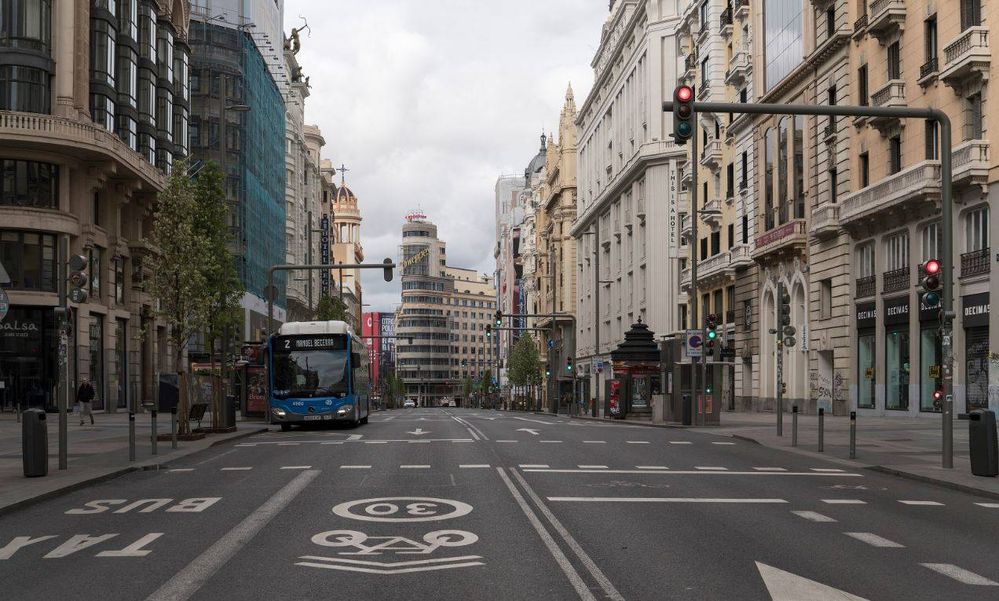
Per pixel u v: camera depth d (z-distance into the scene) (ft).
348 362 104.37
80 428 104.63
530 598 23.09
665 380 130.21
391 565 27.12
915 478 50.24
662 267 221.25
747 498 42.22
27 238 133.80
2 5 133.69
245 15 250.57
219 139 221.46
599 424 122.93
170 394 94.27
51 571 26.76
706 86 189.78
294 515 36.81
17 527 35.06
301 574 25.93
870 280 122.21
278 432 101.30
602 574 25.81
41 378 134.92
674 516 36.58
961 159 99.40
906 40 113.50
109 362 150.92
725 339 179.83
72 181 140.05
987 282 97.96
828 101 134.31
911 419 111.65
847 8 127.85
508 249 524.52
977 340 100.53
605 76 276.00
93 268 146.00
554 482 47.78
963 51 99.25
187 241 87.40
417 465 56.85
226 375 97.91
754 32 164.35
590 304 305.12
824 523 35.22
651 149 223.10
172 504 40.57
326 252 392.27
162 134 174.29
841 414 129.59
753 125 165.48
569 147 342.03
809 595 23.47
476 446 72.54
